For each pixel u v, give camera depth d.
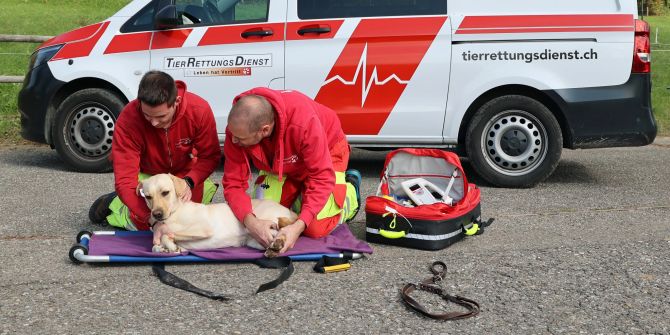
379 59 5.98
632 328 3.12
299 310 3.29
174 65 6.28
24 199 5.50
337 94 6.05
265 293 3.48
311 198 3.83
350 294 3.48
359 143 6.11
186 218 3.84
